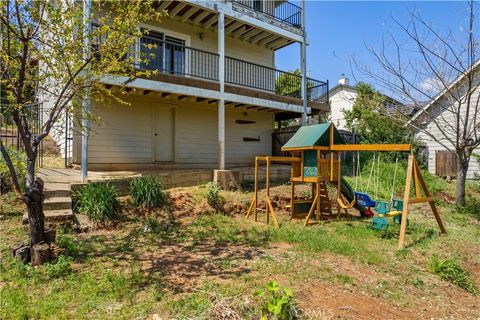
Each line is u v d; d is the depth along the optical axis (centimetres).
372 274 429
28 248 421
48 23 430
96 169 943
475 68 878
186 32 1130
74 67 474
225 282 373
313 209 706
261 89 1354
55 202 599
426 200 625
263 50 1378
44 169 884
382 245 554
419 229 666
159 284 366
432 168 1492
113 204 640
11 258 422
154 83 880
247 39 1294
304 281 384
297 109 1241
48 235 454
